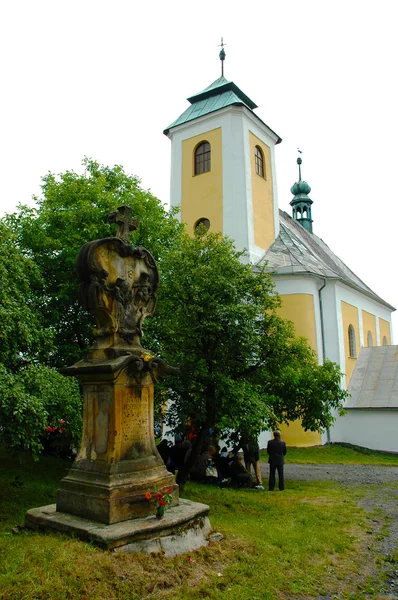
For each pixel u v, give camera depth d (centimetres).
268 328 1109
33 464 1230
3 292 865
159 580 505
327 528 800
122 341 695
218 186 2475
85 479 632
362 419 2278
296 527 786
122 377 654
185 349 1035
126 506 602
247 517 844
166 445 1278
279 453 1189
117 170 1510
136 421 669
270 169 2694
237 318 1005
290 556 635
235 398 965
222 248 1101
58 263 1255
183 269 1045
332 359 2402
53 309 1230
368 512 934
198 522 638
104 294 680
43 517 615
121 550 539
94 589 464
